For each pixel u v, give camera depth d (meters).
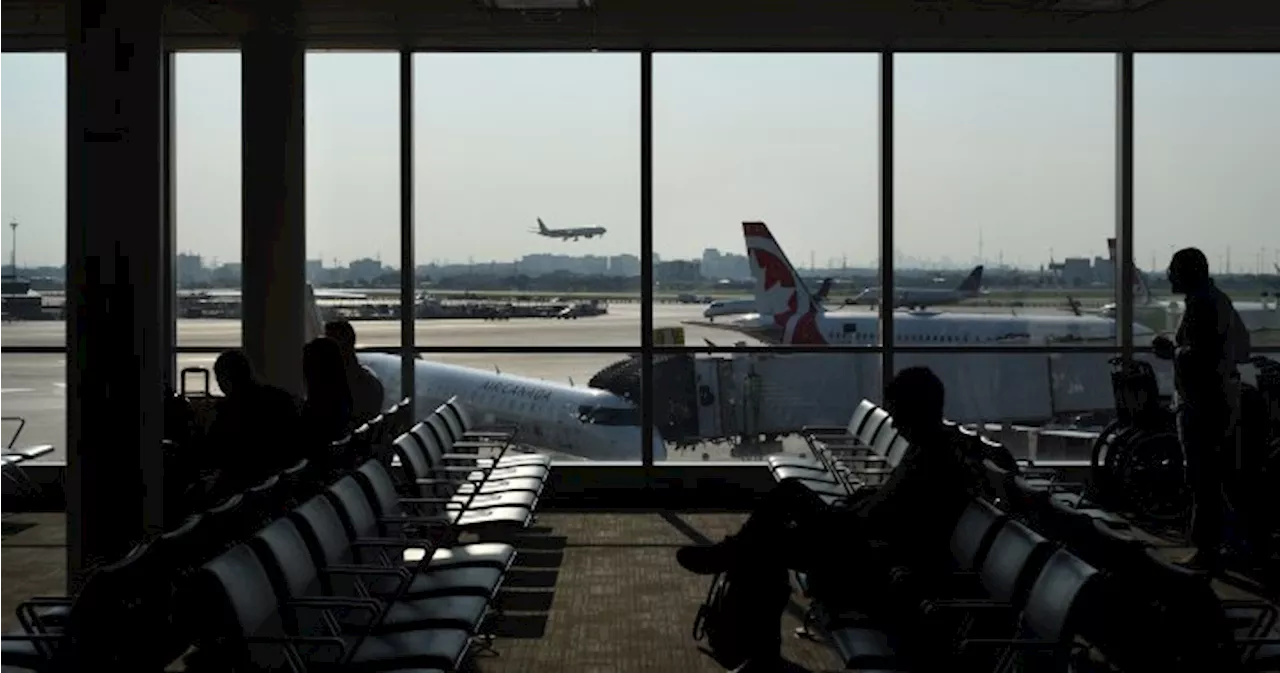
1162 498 9.20
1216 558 7.69
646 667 6.09
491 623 6.79
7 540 9.12
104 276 6.43
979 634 4.86
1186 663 4.07
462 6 8.86
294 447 6.96
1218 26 9.57
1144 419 9.31
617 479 10.63
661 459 10.68
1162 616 4.33
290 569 4.81
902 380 5.64
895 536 5.54
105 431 6.48
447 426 8.88
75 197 6.42
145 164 6.52
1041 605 4.27
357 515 5.87
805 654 6.29
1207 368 7.62
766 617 5.70
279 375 9.90
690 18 9.30
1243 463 7.95
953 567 5.48
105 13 6.38
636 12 9.08
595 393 10.65
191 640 4.61
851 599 5.46
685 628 6.77
